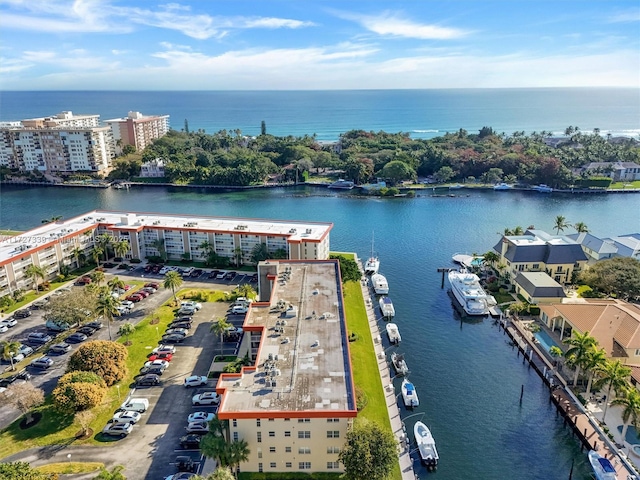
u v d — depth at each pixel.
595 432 75.62
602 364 78.81
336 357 74.81
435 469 70.81
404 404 85.31
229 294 121.19
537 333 104.69
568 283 130.88
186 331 103.31
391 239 179.00
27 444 70.81
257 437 64.94
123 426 72.94
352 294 126.56
